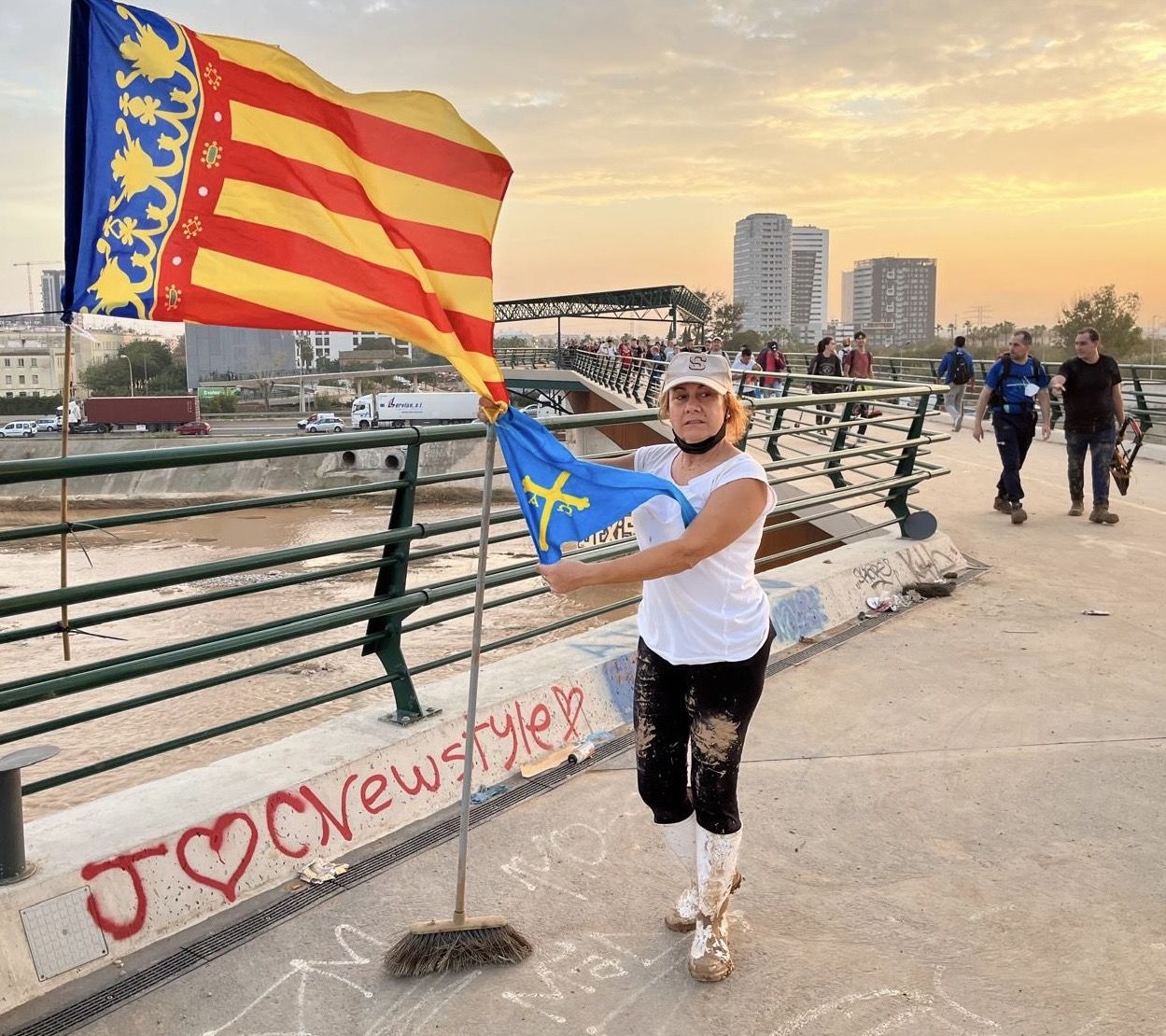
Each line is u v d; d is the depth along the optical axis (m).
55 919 2.92
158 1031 2.70
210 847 3.33
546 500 2.84
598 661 5.13
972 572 8.23
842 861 3.68
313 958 3.05
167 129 2.75
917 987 2.92
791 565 7.39
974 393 25.67
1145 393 17.33
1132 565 8.43
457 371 2.97
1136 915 3.31
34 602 3.07
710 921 2.94
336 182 2.93
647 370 29.14
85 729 14.42
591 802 4.14
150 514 3.31
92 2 2.65
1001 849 3.76
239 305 2.83
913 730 4.94
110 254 2.71
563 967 3.01
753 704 2.85
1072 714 5.13
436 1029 2.73
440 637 17.86
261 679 16.31
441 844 3.77
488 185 3.09
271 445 3.57
